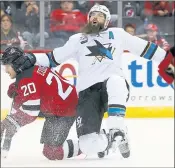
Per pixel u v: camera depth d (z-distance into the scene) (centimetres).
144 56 967
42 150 1024
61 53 944
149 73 1568
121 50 952
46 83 903
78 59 947
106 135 898
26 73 897
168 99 1570
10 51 898
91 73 926
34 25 1572
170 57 886
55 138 923
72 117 932
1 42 1577
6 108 1551
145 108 1570
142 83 1570
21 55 901
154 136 1225
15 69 899
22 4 1577
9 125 905
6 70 908
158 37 1620
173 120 1497
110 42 939
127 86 939
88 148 890
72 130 1253
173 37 1623
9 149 970
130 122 1460
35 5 1575
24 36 1572
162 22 1622
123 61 1565
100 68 927
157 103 1572
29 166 869
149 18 1617
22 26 1575
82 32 953
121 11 1568
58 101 912
